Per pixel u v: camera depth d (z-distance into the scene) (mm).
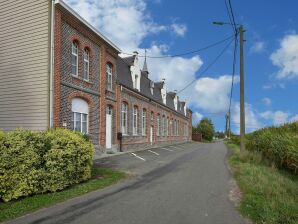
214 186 9914
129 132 25578
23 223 6246
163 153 23875
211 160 18203
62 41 15562
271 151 15438
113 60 21984
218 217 6582
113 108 22047
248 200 7734
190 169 13969
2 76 15758
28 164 8164
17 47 15445
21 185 7980
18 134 8312
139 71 28719
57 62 15016
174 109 45875
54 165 8906
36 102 14781
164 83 41156
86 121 18141
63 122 15523
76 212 6988
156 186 9945
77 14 16344
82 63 17562
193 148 32844
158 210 7113
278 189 8875
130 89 25281
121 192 9070
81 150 10102
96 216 6676
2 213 6832
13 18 15633
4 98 15648
